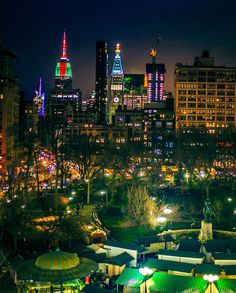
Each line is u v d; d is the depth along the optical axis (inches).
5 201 3772.1
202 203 4778.5
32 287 2180.1
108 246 2787.9
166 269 2342.5
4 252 2743.6
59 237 2952.8
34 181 5831.7
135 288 2220.7
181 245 2792.8
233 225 3838.6
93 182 5748.0
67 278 1898.4
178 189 5536.4
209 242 2795.3
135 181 5128.0
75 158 5861.2
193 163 5826.8
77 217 3412.9
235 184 5733.3
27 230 3184.1
